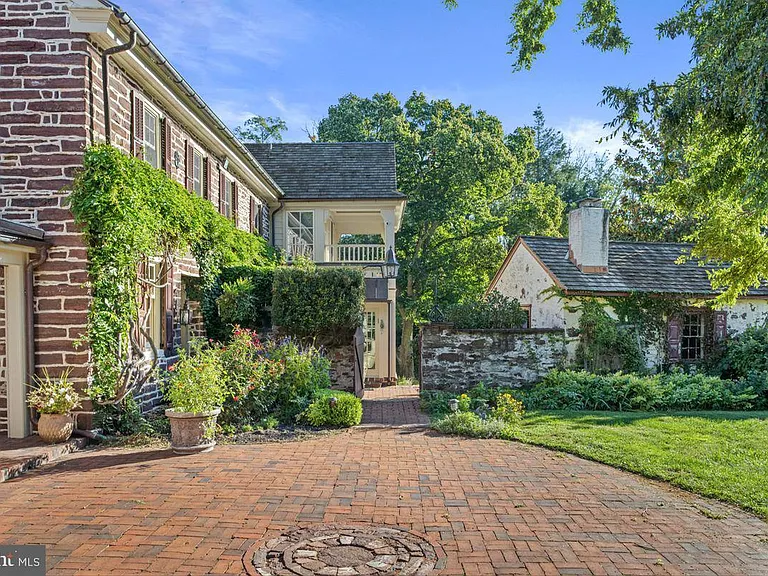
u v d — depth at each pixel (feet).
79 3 29.45
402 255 110.22
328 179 72.28
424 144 100.07
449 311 51.83
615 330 50.31
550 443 30.91
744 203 28.32
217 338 48.08
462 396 40.09
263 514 20.18
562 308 50.55
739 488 23.12
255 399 35.17
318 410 35.99
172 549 17.22
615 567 16.25
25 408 30.25
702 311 53.52
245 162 56.65
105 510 20.47
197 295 46.03
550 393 44.62
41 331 30.42
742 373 50.26
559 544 17.85
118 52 32.04
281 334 48.70
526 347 49.37
